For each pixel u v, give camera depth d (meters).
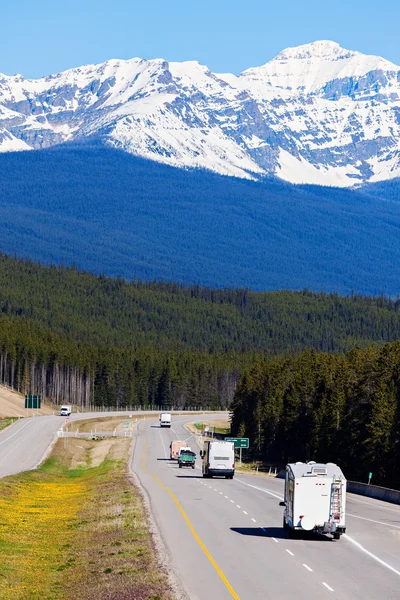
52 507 161.12
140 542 111.12
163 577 88.88
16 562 99.94
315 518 116.75
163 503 160.50
